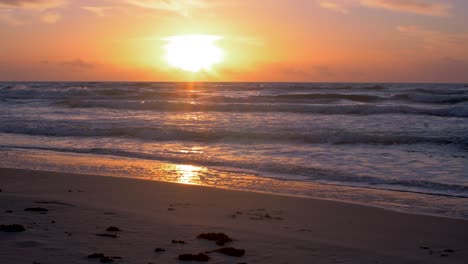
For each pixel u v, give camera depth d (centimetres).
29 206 879
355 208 939
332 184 1181
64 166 1419
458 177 1241
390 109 2977
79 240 671
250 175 1295
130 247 650
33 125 2369
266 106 3228
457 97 3831
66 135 2144
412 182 1187
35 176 1230
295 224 816
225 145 1845
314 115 2917
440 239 748
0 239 662
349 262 627
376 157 1552
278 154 1630
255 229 771
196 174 1307
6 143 1912
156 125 2369
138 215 838
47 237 680
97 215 826
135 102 3531
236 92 5741
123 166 1424
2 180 1174
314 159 1524
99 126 2325
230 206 938
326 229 789
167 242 679
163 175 1292
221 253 637
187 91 5959
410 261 643
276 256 638
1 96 4675
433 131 2020
